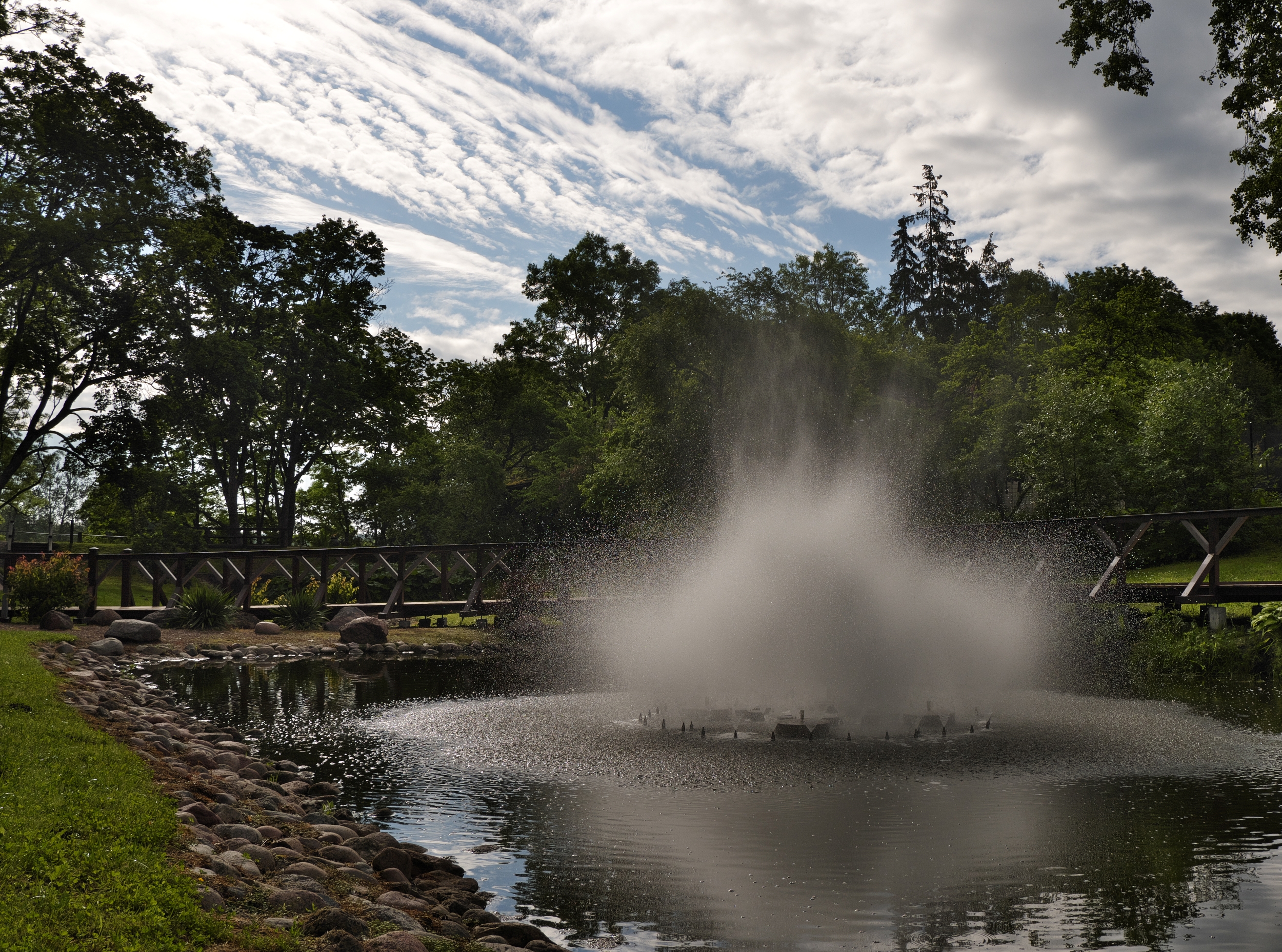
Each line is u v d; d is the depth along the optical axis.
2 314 36.06
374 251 47.91
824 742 11.55
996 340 40.88
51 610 24.31
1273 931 5.54
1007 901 6.09
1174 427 36.22
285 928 4.50
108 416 37.53
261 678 19.19
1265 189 19.45
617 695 16.23
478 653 24.73
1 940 3.66
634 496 34.06
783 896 6.21
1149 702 15.06
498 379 54.56
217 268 40.88
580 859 7.04
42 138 31.72
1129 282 58.97
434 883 6.27
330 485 54.09
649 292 60.75
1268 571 32.66
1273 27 19.05
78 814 5.53
